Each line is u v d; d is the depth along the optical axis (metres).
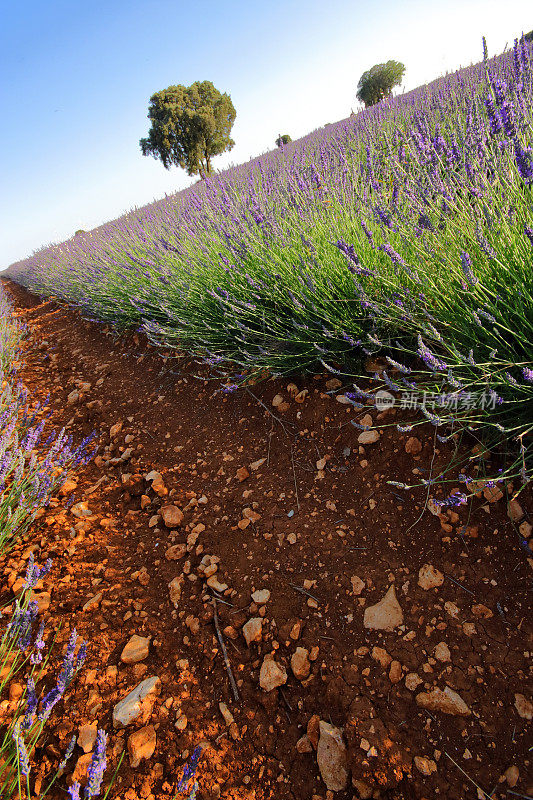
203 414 2.87
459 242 1.99
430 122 4.17
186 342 3.54
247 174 6.13
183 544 1.95
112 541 2.05
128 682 1.44
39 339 6.38
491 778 1.06
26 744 1.27
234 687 1.39
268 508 1.99
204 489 2.25
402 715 1.21
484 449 1.63
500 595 1.37
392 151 3.72
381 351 2.27
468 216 2.02
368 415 2.08
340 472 1.99
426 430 1.83
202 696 1.39
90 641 1.56
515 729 1.12
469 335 1.76
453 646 1.30
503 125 2.30
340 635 1.43
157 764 1.23
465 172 2.27
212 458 2.46
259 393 2.69
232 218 3.52
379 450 1.94
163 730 1.31
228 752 1.25
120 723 1.31
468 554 1.49
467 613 1.36
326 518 1.83
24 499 2.14
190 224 4.46
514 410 1.63
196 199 5.14
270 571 1.71
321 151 5.24
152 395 3.38
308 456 2.16
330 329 2.33
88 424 3.33
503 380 1.56
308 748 1.22
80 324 6.32
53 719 1.33
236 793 1.16
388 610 1.45
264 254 2.98
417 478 1.75
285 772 1.19
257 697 1.36
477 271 1.81
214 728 1.31
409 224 2.18
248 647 1.49
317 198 3.32
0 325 6.21
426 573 1.50
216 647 1.52
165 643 1.55
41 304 9.66
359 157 4.40
